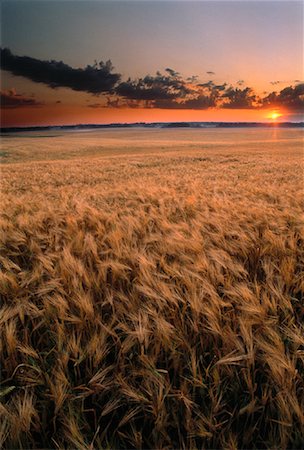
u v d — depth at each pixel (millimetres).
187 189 8648
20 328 2219
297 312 2363
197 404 1656
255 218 4441
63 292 2291
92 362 1871
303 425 1445
